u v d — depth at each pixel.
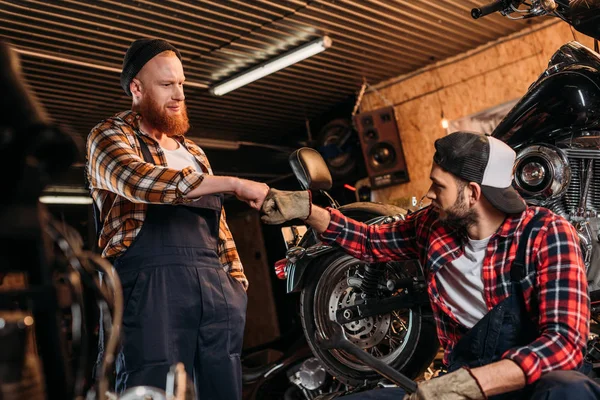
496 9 3.15
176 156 2.26
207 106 8.13
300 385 3.60
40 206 1.10
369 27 6.61
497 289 1.76
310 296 3.24
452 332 1.88
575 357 1.60
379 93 8.25
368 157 7.71
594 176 2.91
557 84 2.90
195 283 2.07
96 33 5.86
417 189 7.87
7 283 1.41
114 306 1.19
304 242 3.29
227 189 1.93
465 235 1.85
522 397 1.69
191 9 5.77
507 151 1.79
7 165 1.05
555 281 1.67
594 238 2.86
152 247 2.05
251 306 9.66
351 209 3.28
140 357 1.98
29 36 5.78
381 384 3.05
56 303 1.06
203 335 2.09
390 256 2.11
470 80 7.52
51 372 1.04
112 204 2.10
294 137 9.50
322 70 7.52
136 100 2.20
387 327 3.13
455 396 1.53
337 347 1.67
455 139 1.80
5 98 1.06
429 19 6.64
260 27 6.30
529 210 1.80
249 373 3.76
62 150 1.11
